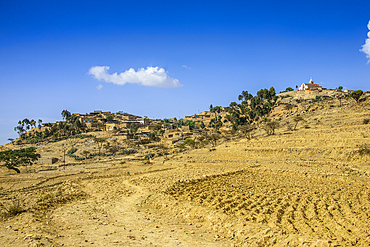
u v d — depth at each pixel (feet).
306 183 154.92
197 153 344.90
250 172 210.38
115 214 98.68
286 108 592.60
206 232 75.56
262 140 322.75
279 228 71.92
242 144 329.31
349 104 392.88
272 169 204.64
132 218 92.38
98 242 62.08
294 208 98.32
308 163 213.05
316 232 71.05
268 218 84.12
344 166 189.78
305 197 115.34
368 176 158.30
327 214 86.53
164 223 85.40
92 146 513.45
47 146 568.82
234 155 297.94
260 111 529.04
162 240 66.39
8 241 58.54
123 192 147.33
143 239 66.74
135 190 153.38
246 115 606.96
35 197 140.77
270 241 63.16
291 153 253.85
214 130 634.43
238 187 145.28
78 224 81.20
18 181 240.73
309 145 255.91
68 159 429.79
